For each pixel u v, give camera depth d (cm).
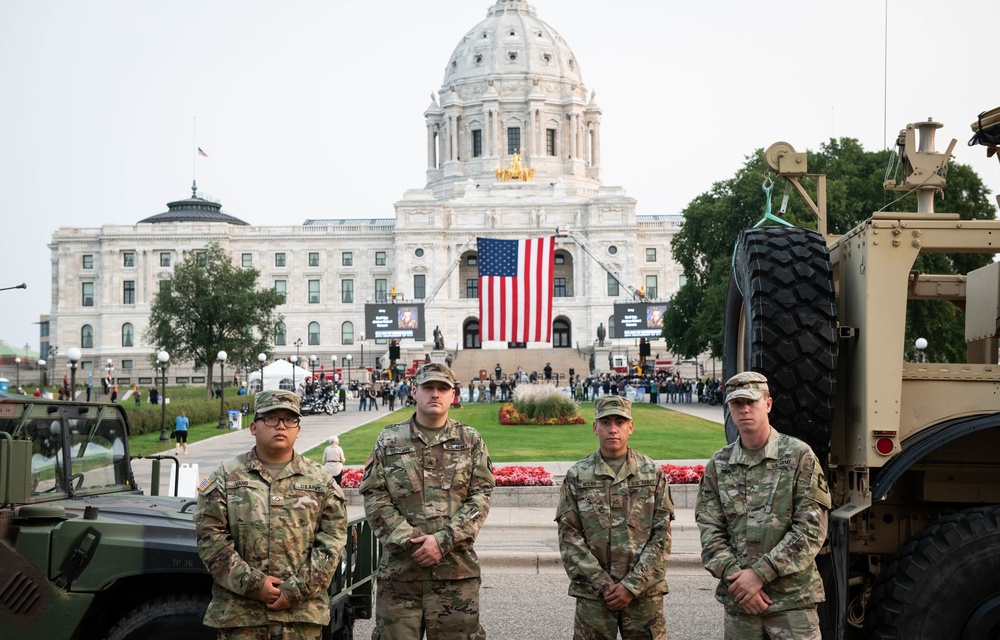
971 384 852
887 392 815
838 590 810
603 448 907
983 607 745
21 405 923
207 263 9381
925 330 3472
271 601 780
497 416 6269
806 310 823
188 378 14138
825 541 880
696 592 1405
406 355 13900
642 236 14400
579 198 14488
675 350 8425
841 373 876
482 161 16825
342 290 14788
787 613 769
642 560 874
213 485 802
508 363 12069
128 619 861
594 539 891
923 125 909
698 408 7162
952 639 748
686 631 1173
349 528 973
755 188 7250
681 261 8250
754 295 838
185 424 4147
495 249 5544
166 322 8975
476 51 17338
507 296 5506
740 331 1042
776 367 814
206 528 788
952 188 4834
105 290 14650
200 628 849
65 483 969
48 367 15175
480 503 882
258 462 812
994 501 866
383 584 887
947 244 826
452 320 14225
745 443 805
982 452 859
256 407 819
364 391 7862
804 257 855
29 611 855
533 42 17275
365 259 14762
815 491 775
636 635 888
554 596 1398
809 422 820
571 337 14200
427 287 14212
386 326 10075
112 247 14688
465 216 14325
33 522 871
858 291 845
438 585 876
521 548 1761
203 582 880
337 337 14725
